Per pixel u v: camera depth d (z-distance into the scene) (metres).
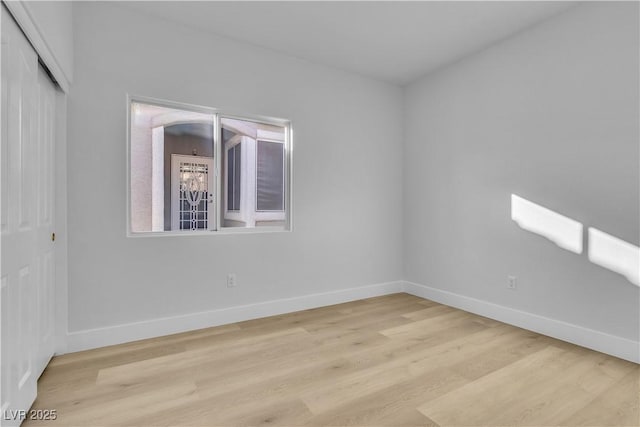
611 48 2.32
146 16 2.62
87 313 2.41
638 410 1.69
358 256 3.79
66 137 2.31
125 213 2.54
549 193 2.69
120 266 2.52
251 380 1.98
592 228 2.43
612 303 2.33
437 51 3.23
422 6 2.53
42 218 1.95
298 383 1.95
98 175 2.44
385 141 3.98
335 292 3.61
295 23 2.76
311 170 3.45
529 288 2.83
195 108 2.89
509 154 2.98
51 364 2.16
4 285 1.38
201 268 2.85
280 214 3.38
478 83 3.24
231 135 3.12
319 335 2.70
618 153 2.29
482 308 3.21
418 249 3.94
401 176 4.14
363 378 2.01
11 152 1.44
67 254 2.33
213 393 1.84
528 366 2.16
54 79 2.12
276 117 3.22
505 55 3.01
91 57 2.41
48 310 2.12
